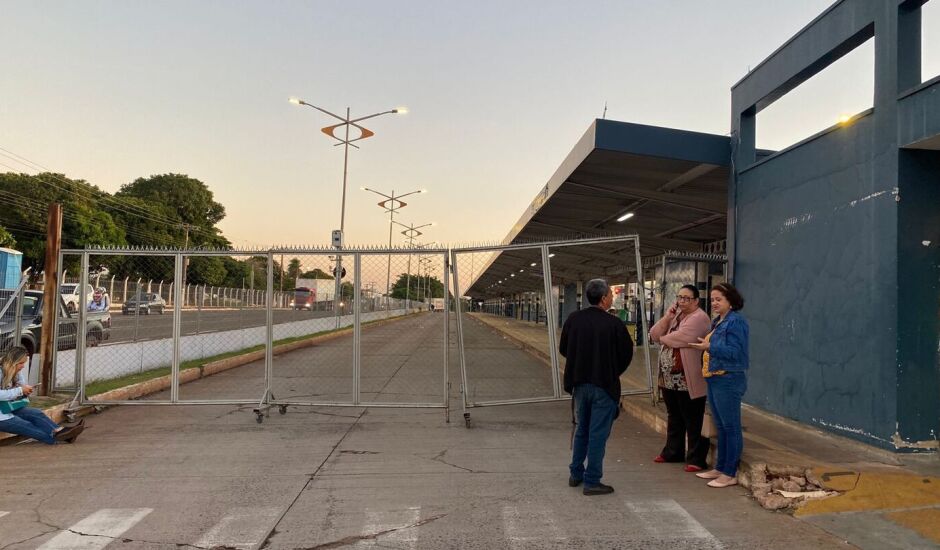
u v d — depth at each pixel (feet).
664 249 63.93
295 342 61.57
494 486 16.99
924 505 14.52
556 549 12.58
